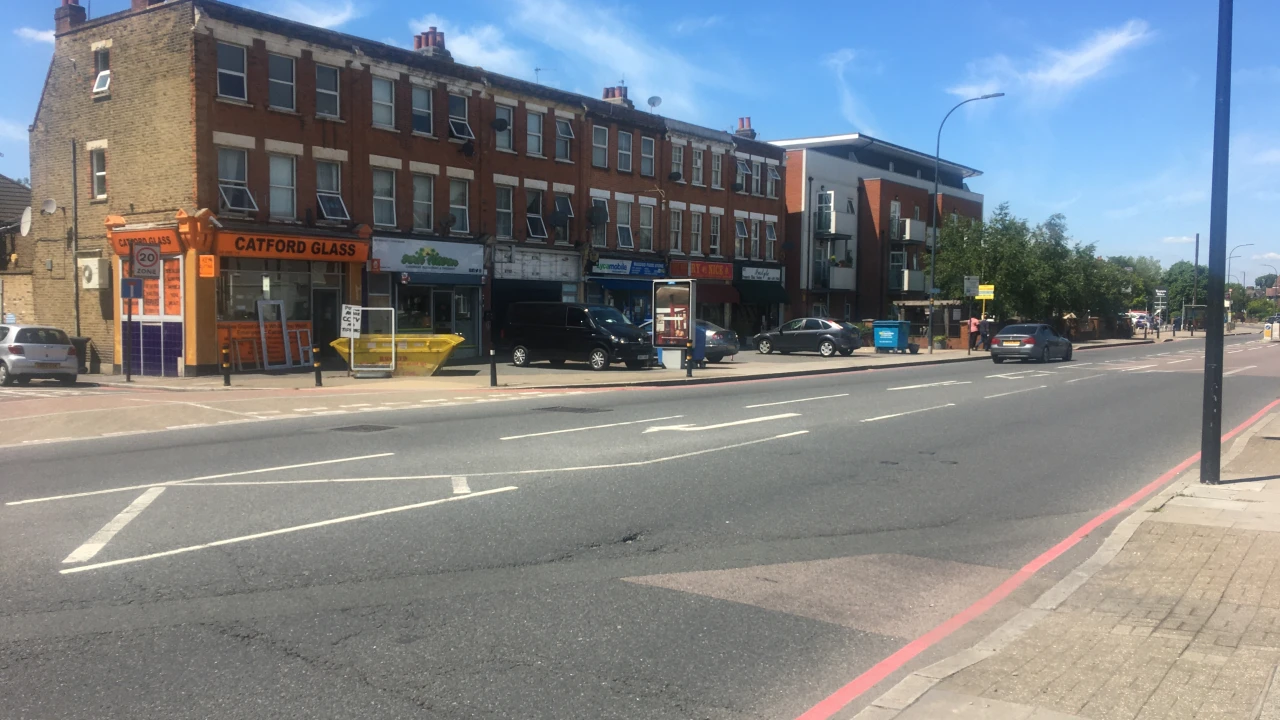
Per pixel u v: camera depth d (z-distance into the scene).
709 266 41.22
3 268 30.80
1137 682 4.16
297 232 24.58
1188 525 7.22
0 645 4.79
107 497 8.55
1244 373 27.91
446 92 29.31
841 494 8.88
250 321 24.30
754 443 12.04
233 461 10.58
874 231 52.75
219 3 23.16
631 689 4.30
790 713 4.06
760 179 45.19
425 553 6.62
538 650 4.79
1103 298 60.31
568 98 33.75
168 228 23.05
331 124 25.92
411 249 28.00
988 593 5.88
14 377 22.03
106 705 4.07
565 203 34.06
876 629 5.19
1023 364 33.12
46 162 26.64
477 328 30.83
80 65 25.44
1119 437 13.08
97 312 25.48
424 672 4.47
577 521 7.63
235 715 3.98
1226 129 8.61
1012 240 49.31
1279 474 9.54
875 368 30.66
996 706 3.91
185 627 5.07
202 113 22.97
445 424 14.02
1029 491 9.18
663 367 27.56
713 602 5.62
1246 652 4.52
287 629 5.05
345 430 13.34
